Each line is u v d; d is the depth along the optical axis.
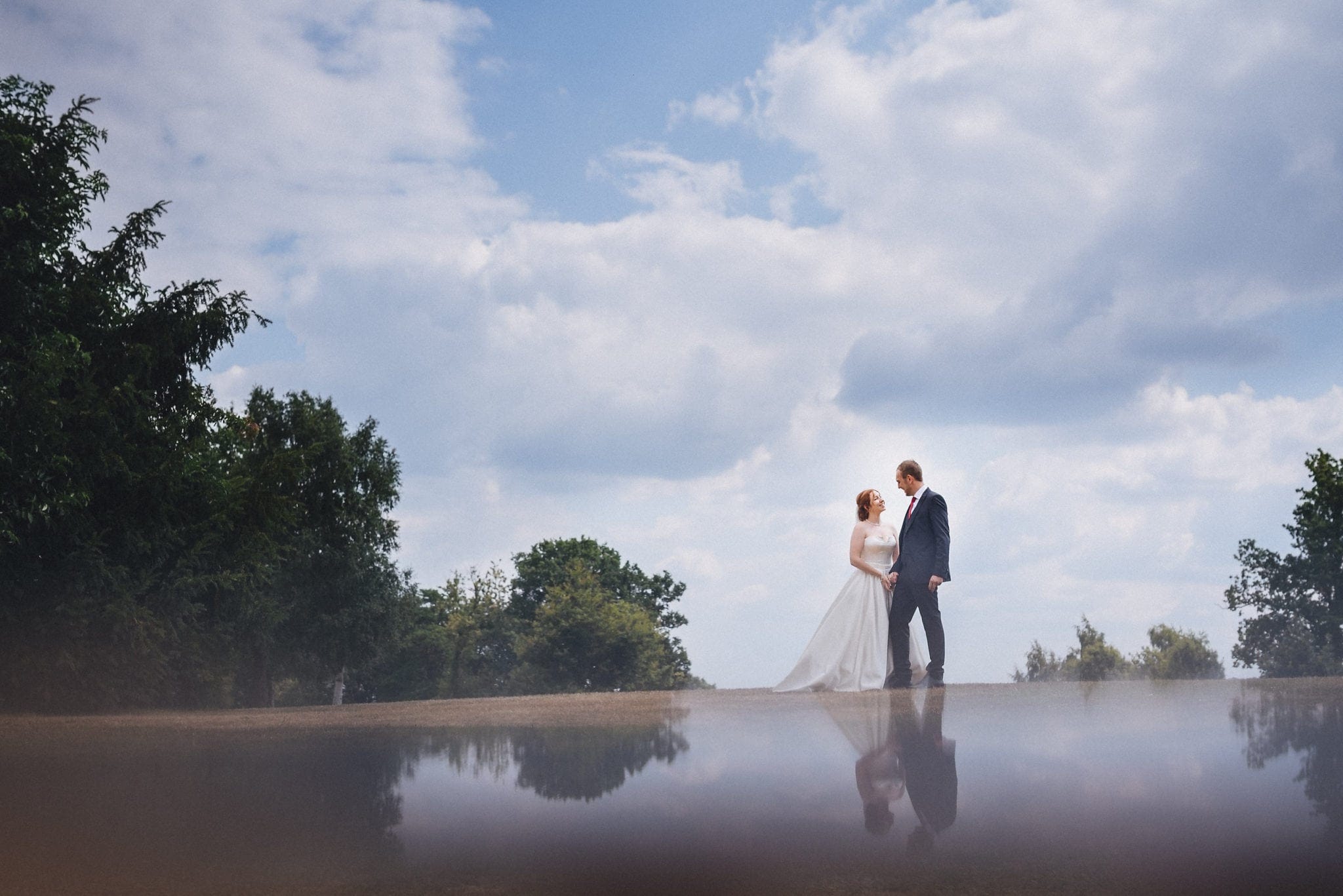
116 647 14.31
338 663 43.88
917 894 2.67
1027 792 3.92
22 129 15.14
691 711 8.08
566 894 2.72
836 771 4.53
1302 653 52.31
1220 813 3.51
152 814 3.83
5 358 14.30
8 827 3.64
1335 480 42.06
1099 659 42.91
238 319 18.38
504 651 88.81
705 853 3.10
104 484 15.50
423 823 3.60
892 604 10.88
